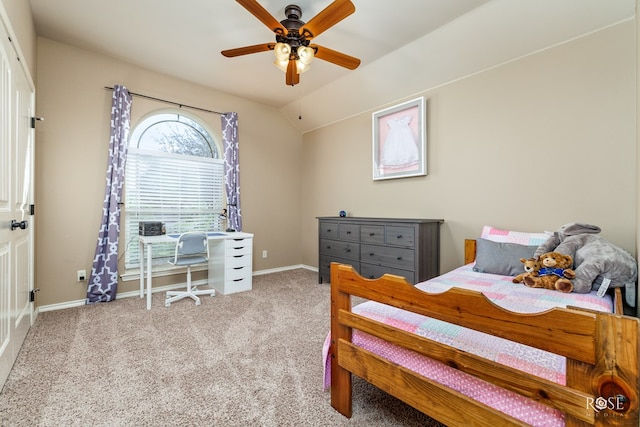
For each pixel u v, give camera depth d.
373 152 3.64
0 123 1.51
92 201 2.97
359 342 1.29
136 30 2.59
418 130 3.18
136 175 3.30
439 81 3.01
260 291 3.42
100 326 2.35
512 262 2.10
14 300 1.79
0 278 1.51
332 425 1.28
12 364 1.72
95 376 1.65
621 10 1.99
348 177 4.10
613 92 2.07
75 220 2.88
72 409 1.38
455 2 2.21
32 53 2.41
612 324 0.65
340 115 4.12
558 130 2.31
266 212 4.45
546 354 0.92
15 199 1.83
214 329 2.30
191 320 2.49
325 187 4.46
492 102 2.67
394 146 3.43
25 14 2.09
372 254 3.19
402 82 3.22
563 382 0.79
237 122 4.00
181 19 2.43
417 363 1.09
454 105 2.95
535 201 2.42
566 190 2.27
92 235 2.97
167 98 3.47
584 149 2.19
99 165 3.01
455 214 2.94
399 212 3.46
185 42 2.77
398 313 1.28
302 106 4.31
